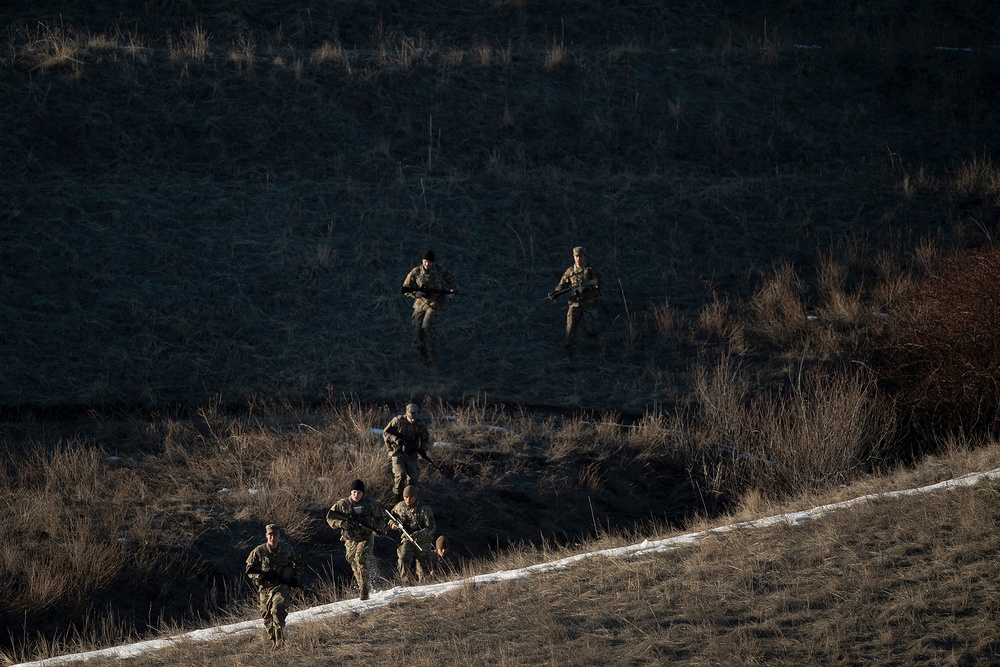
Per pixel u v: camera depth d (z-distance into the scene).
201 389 62.69
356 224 81.62
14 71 88.31
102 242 74.75
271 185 84.25
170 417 58.59
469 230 82.69
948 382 59.31
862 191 90.50
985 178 91.50
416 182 87.25
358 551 37.53
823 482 53.31
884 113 102.75
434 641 30.61
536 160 92.38
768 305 75.62
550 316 75.44
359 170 88.06
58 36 95.06
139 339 67.06
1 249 72.06
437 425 58.28
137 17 103.88
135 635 38.50
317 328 71.25
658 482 55.78
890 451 57.59
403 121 93.69
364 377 65.94
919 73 108.44
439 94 96.94
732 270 80.81
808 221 86.12
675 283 79.62
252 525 46.56
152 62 93.88
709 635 28.50
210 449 53.56
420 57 101.44
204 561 43.78
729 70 106.38
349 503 37.91
